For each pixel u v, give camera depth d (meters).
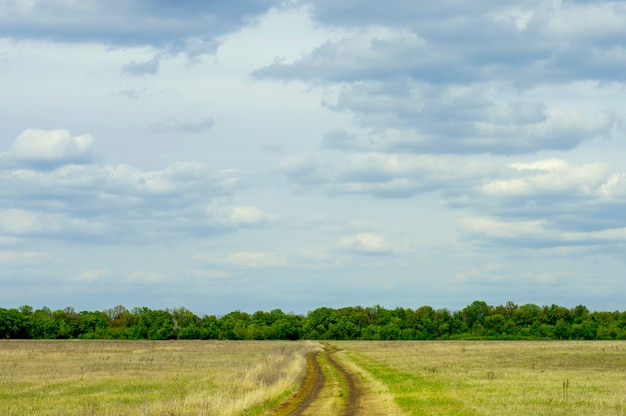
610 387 44.69
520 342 176.25
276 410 34.88
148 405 33.66
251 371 54.62
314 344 161.62
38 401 38.53
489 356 94.44
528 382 48.94
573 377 54.34
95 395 41.78
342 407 35.81
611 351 107.50
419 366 70.75
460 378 52.84
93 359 85.81
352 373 62.00
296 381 50.50
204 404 32.34
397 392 41.22
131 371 63.56
